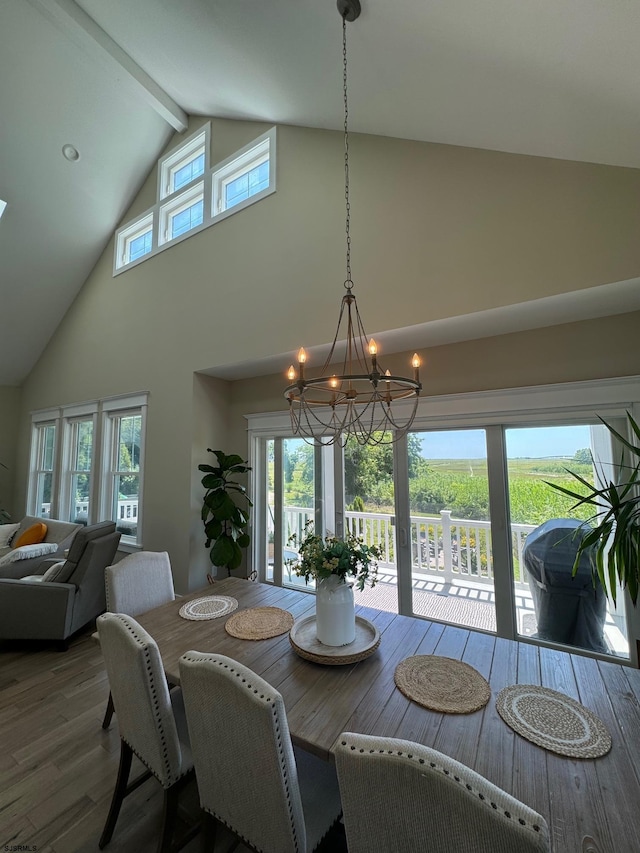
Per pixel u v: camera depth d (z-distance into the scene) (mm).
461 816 688
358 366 3408
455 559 2926
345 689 1332
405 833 761
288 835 1011
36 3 2973
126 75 3586
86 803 1616
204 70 2957
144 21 2775
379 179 2826
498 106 1821
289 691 1324
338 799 1220
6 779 1732
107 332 4945
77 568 3076
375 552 1630
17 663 2758
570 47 1258
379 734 1115
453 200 2514
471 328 2650
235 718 1031
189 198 4359
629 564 1805
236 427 4215
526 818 642
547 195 2213
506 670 1445
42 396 5957
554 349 2574
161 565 2381
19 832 1482
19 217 4434
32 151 4055
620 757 1024
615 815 857
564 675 1410
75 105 3936
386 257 2748
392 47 1663
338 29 1687
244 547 3732
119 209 4941
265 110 3166
